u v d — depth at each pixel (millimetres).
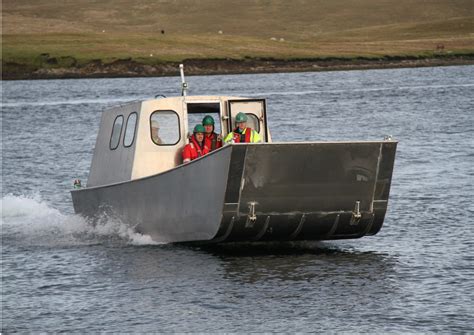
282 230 58156
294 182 56906
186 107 62781
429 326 44562
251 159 55750
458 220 70875
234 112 61938
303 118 166125
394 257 58562
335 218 58562
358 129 144500
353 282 52406
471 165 100375
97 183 69750
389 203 78938
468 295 49375
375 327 44594
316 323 45344
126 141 64625
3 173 104062
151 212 62250
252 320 46000
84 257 60625
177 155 62750
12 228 72188
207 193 57156
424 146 118938
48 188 93188
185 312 47594
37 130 157750
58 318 47531
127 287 52656
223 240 58656
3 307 49594
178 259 58562
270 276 53906
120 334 44719
